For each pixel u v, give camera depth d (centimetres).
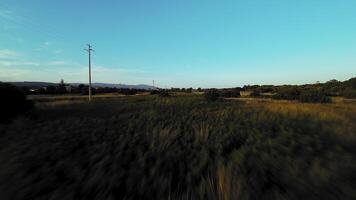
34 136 1316
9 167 759
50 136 1321
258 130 1360
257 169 717
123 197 588
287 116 2047
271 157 813
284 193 567
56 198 571
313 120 1744
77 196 587
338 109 2645
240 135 1281
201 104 3828
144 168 768
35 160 861
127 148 1052
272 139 1088
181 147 1061
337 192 569
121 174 706
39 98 6519
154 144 1091
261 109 2777
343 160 779
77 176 693
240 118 2041
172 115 2355
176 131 1374
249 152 901
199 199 558
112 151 985
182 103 3941
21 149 1004
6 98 2264
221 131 1386
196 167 761
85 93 10406
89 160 861
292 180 640
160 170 745
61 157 914
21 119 1995
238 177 650
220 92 8750
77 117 2311
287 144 992
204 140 1157
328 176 647
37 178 695
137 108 3191
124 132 1478
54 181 674
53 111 2916
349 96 5841
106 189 613
